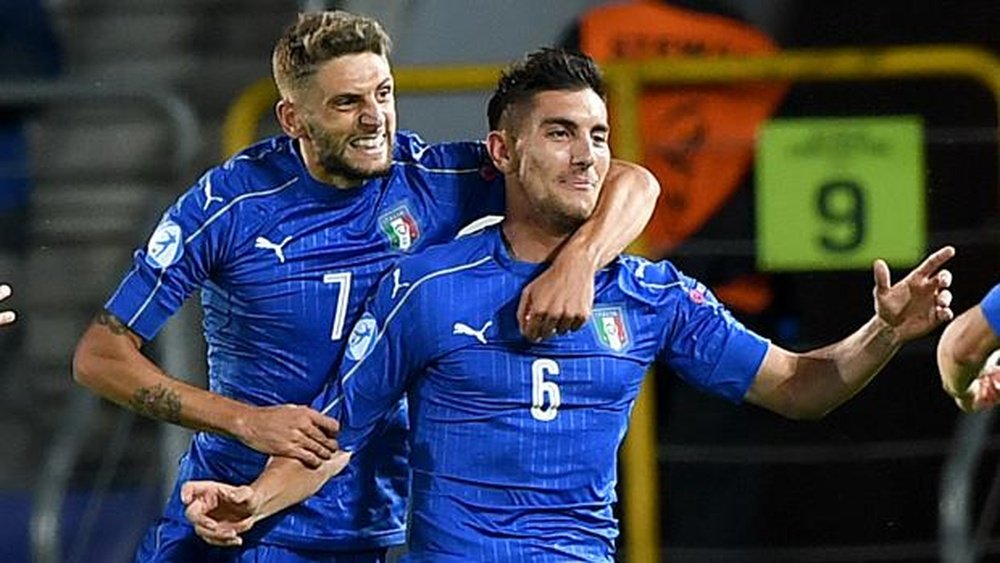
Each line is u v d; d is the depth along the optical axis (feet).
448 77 78.64
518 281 57.36
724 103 80.23
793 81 79.20
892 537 81.92
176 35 102.63
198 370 80.79
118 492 89.56
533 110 56.65
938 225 81.05
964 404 57.16
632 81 79.10
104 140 98.32
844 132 79.15
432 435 57.57
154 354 82.53
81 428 83.66
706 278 80.59
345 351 59.16
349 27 58.54
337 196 60.70
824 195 79.30
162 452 81.20
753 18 81.30
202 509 56.24
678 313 59.00
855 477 81.71
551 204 56.59
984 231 80.89
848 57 78.84
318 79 58.34
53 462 82.84
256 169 60.95
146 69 102.42
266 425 57.88
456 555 56.85
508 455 56.95
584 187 56.65
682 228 80.38
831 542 81.87
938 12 82.07
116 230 97.96
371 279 60.95
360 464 61.52
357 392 58.18
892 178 79.20
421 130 79.87
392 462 62.13
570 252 57.16
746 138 80.12
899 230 79.25
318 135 58.80
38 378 97.76
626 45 80.89
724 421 81.25
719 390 59.52
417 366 57.72
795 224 79.46
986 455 82.23
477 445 57.06
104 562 86.84
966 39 82.12
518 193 57.77
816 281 80.33
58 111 98.63
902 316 56.85
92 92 83.10
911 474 81.76
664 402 81.20
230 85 101.50
